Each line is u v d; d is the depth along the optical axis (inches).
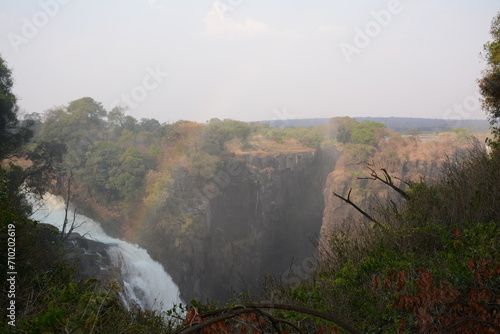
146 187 3176.7
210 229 3417.8
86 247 2117.4
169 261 3031.5
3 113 1590.8
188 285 3063.5
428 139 4768.7
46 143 1962.4
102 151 3228.3
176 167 3430.1
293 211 4763.8
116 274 1843.0
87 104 3592.5
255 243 3961.6
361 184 4050.2
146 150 3720.5
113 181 3112.7
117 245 2481.5
